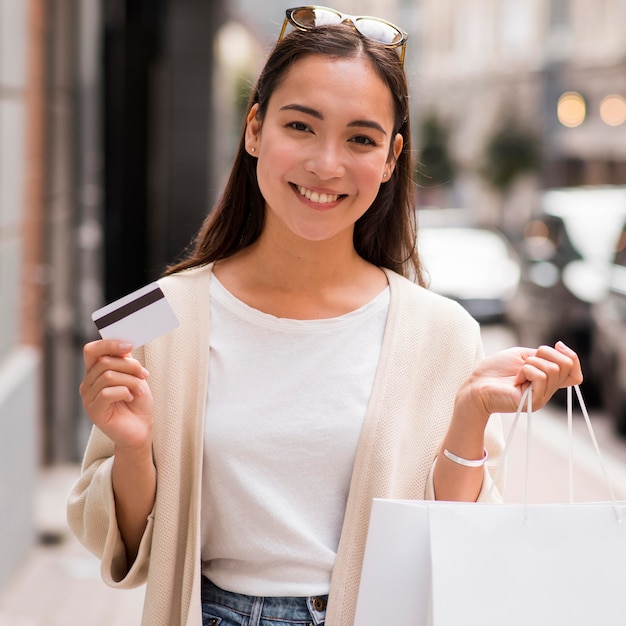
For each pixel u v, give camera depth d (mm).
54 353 7637
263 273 2318
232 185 2428
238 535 2209
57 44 7457
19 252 6066
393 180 2455
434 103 44656
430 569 1975
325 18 2195
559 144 34531
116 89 9773
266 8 30266
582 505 1991
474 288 15281
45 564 5973
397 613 2000
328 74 2127
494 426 2408
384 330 2305
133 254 11398
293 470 2203
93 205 8297
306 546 2186
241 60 25219
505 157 35281
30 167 6637
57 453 7742
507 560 1960
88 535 2297
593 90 33062
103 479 2189
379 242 2504
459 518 1966
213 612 2223
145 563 2268
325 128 2129
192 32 14031
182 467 2223
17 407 5672
